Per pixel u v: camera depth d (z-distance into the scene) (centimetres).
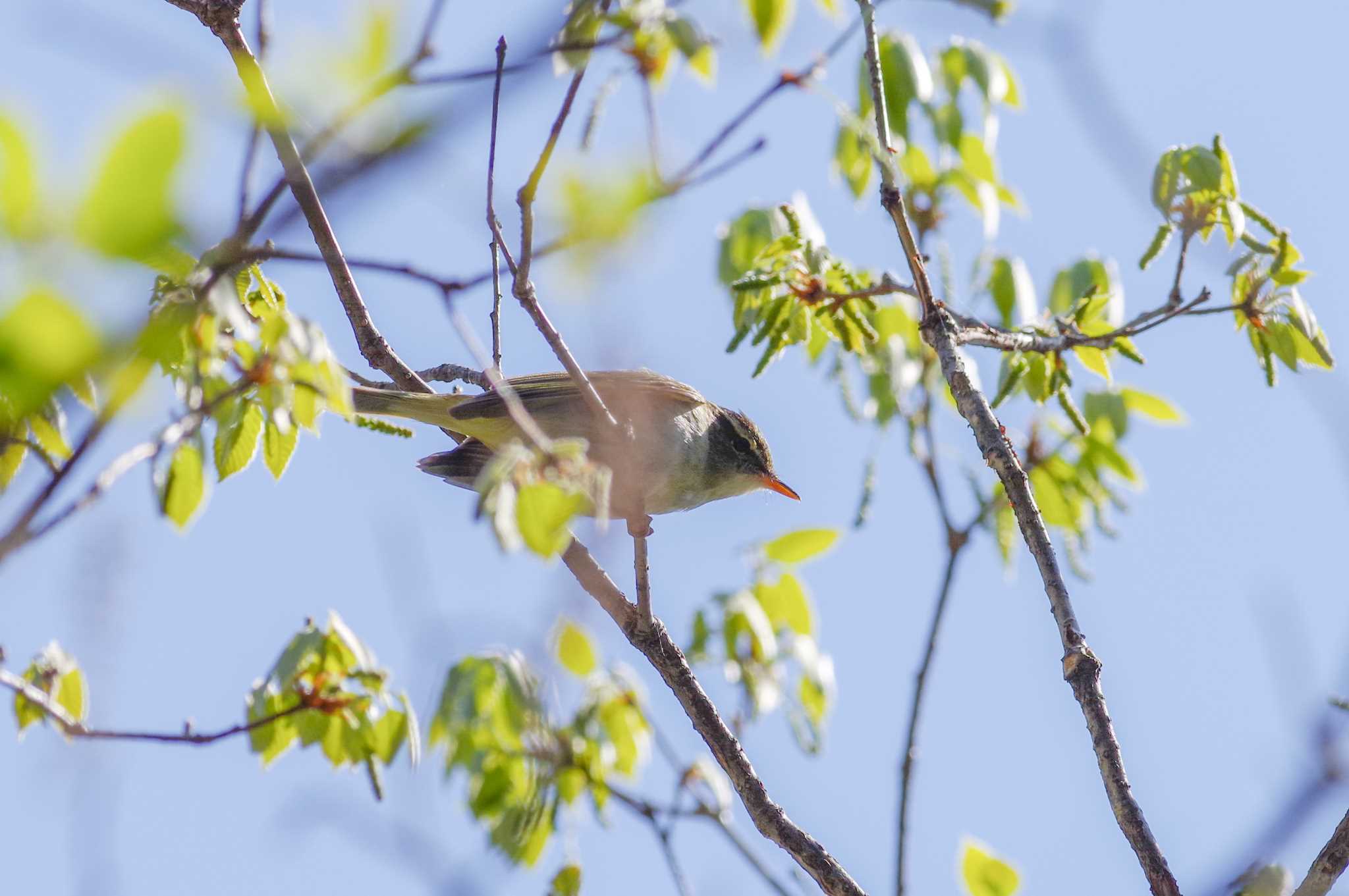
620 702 1150
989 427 923
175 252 390
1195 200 998
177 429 611
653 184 516
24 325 369
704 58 990
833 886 941
